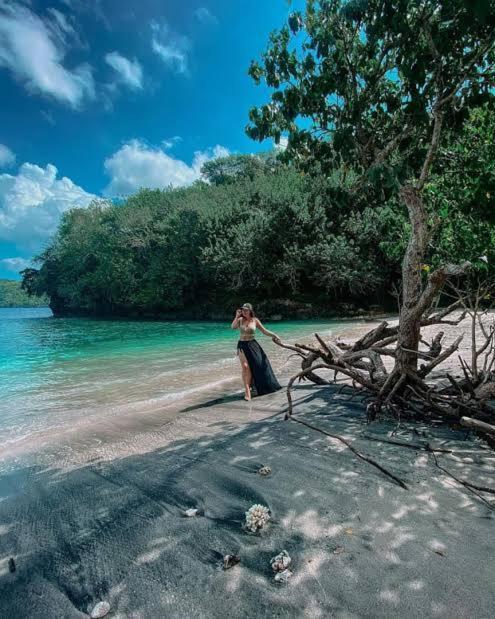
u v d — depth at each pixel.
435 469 3.08
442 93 4.45
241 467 3.41
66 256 58.28
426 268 4.64
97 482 3.39
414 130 5.30
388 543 2.19
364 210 30.06
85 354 14.36
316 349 5.85
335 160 5.73
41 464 3.94
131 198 60.50
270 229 35.56
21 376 9.85
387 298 34.31
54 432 5.00
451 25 4.13
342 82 4.95
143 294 43.84
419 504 2.58
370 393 5.21
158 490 3.13
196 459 3.70
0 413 6.30
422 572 1.93
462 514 2.43
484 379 4.07
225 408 5.67
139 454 4.01
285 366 9.23
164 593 1.98
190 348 15.15
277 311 35.53
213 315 40.03
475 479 2.88
